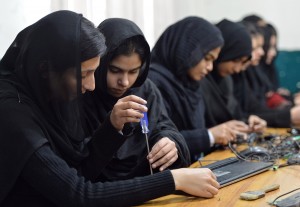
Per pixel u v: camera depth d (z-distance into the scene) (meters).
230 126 2.36
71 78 1.33
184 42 2.28
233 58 2.69
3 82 1.38
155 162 1.63
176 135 1.83
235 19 4.71
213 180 1.40
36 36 1.35
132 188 1.32
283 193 1.41
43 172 1.27
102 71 1.67
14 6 1.98
